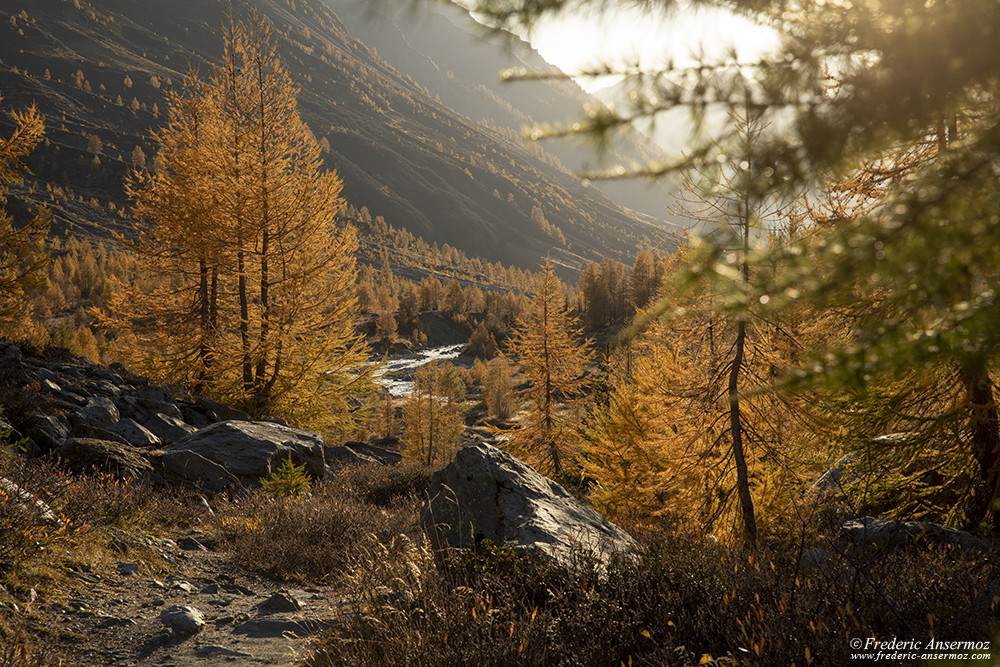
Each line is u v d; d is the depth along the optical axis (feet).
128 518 24.32
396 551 17.98
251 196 59.36
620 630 11.35
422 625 12.10
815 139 4.81
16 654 12.10
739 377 30.68
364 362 69.77
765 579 12.48
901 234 4.52
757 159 4.90
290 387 64.44
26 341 53.31
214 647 14.42
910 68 4.70
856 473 25.61
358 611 13.65
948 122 5.72
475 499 17.83
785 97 5.27
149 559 21.27
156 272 66.80
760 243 4.98
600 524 18.56
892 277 4.48
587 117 5.64
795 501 29.81
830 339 12.85
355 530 26.07
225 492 36.22
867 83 4.88
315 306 64.13
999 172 4.44
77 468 33.06
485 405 244.83
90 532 20.72
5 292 45.09
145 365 63.62
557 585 13.52
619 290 315.37
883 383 18.72
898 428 21.48
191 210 57.82
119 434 40.96
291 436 48.01
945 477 24.35
